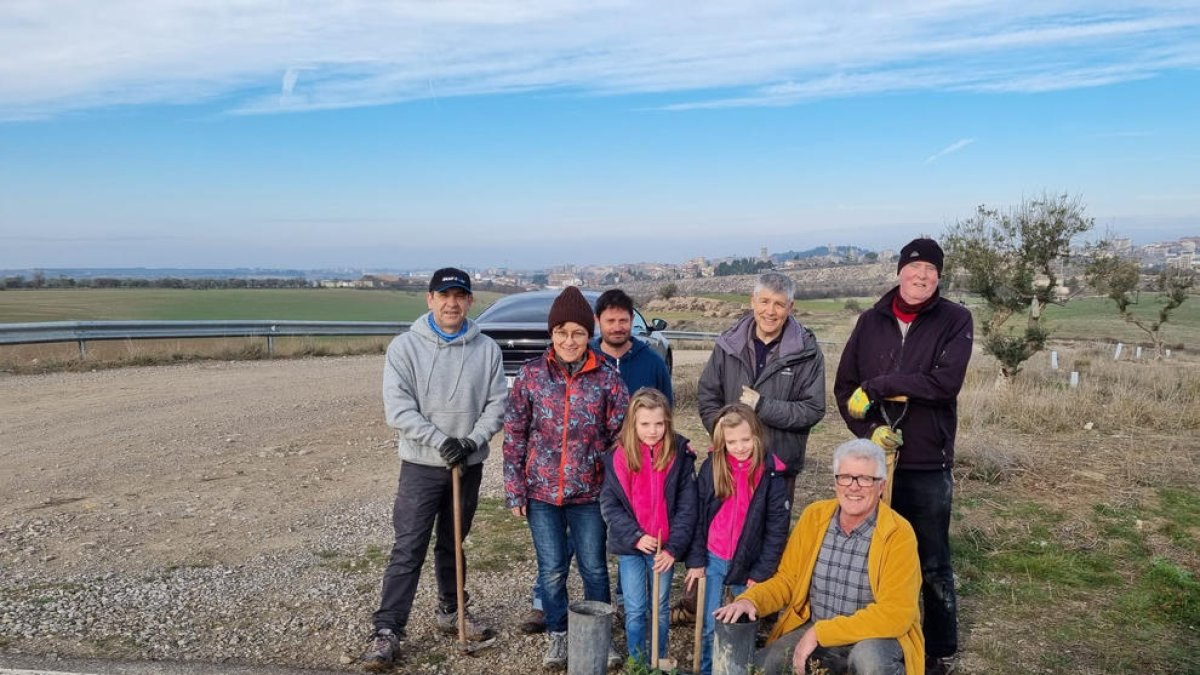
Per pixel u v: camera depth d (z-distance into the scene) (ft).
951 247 41.75
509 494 13.01
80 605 14.32
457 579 13.19
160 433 29.37
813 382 13.50
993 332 40.37
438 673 12.50
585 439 12.94
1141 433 29.14
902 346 12.44
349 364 51.47
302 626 13.80
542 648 13.47
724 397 14.15
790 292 13.39
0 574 15.71
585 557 13.25
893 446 12.13
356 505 21.34
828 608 12.14
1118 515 19.72
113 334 48.06
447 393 13.28
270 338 56.13
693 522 12.42
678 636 14.17
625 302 14.53
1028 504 20.63
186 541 18.17
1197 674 12.84
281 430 30.66
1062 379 41.70
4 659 12.13
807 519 12.57
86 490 22.04
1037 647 13.69
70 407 33.65
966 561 17.26
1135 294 53.52
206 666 12.21
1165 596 15.58
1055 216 38.96
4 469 23.95
